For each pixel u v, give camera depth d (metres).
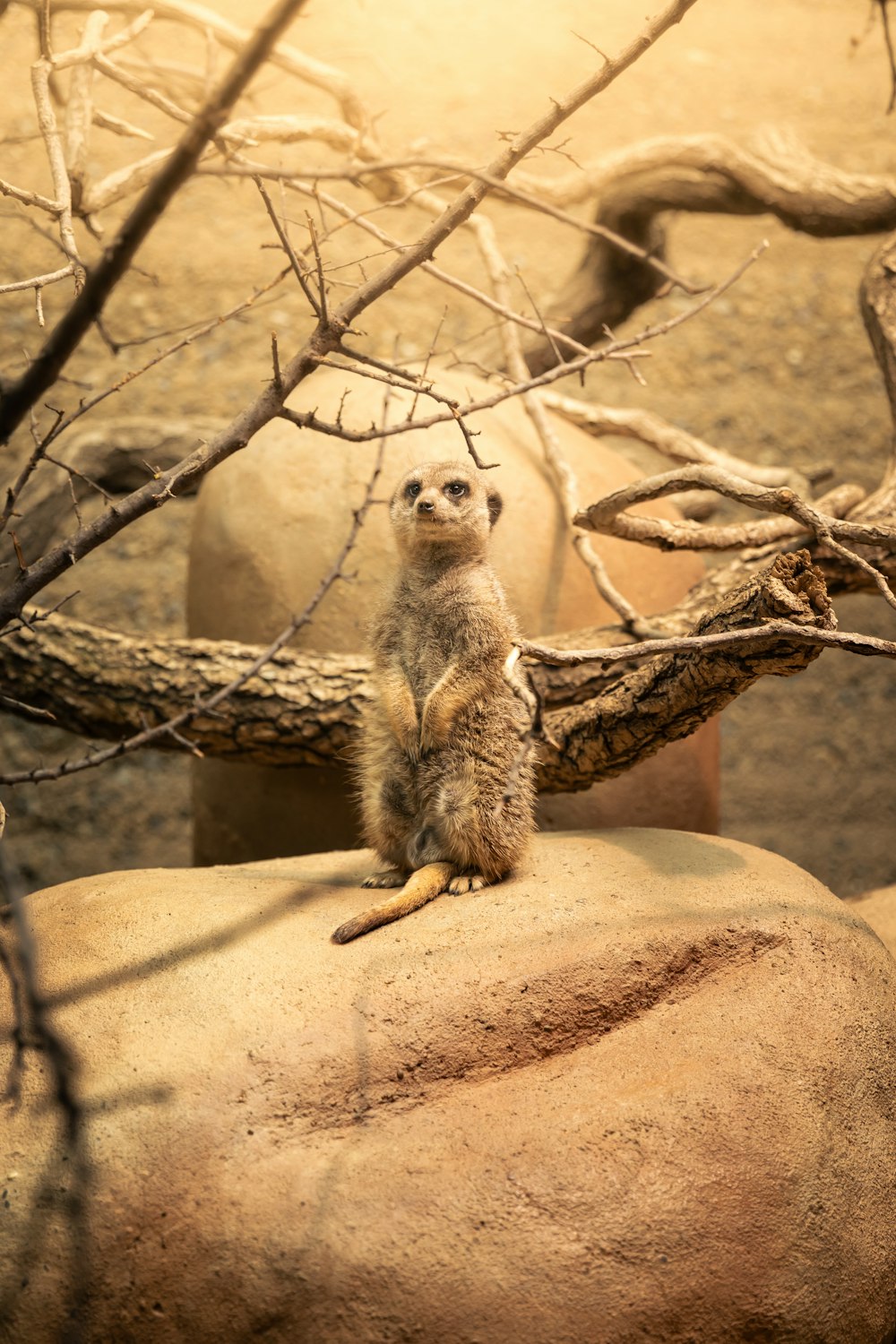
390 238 2.71
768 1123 2.32
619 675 3.81
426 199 4.36
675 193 5.43
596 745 3.43
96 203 2.96
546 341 5.74
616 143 8.14
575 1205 2.14
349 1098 2.30
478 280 7.84
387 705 3.05
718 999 2.55
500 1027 2.44
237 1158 2.19
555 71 8.12
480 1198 2.13
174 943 2.61
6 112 7.21
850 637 2.35
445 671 3.01
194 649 4.05
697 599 3.94
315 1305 2.05
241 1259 2.09
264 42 1.63
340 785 4.23
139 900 2.81
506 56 8.07
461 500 3.16
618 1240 2.12
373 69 7.64
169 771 7.00
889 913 3.61
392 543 4.12
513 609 4.05
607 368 8.05
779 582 2.71
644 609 4.39
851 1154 2.39
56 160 2.77
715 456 5.18
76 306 1.79
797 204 5.34
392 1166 2.19
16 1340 2.09
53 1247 2.13
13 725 6.86
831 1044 2.50
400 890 2.96
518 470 4.22
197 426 5.26
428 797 3.00
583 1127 2.26
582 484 4.36
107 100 7.42
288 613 4.21
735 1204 2.21
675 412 8.07
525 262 7.89
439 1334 2.03
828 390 8.29
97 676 4.01
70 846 6.82
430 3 7.89
